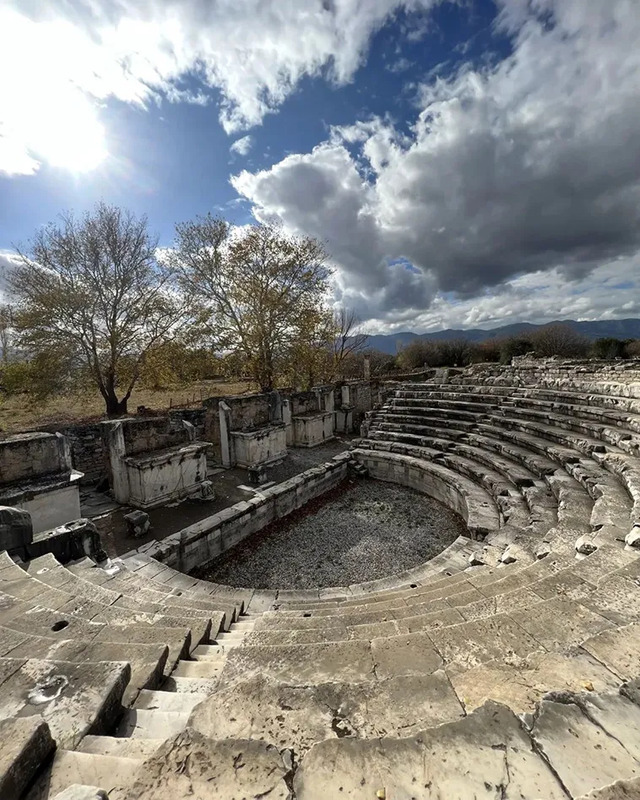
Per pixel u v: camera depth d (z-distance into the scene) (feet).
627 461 25.36
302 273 74.84
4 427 52.21
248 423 45.47
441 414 51.11
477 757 5.34
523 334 144.05
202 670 10.18
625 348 106.01
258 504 32.09
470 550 25.16
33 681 7.95
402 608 14.26
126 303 61.21
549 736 5.62
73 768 5.58
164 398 82.99
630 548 15.37
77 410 68.23
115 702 7.81
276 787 5.03
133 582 18.88
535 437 36.99
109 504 32.09
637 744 5.51
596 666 7.92
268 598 20.65
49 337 53.42
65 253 54.13
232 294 73.00
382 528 32.68
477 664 9.04
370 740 5.68
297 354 75.61
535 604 11.46
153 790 5.05
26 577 15.79
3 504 24.03
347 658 9.70
